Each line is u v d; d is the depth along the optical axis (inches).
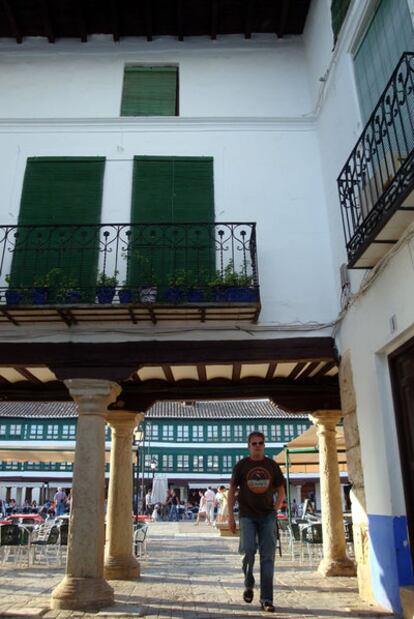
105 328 270.5
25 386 340.2
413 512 207.0
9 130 312.2
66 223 290.7
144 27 341.7
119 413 333.4
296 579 306.2
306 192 302.0
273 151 310.3
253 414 1189.7
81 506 238.8
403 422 215.8
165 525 848.3
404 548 206.4
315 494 1158.3
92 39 346.9
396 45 218.7
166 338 270.5
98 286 260.2
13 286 274.8
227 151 309.6
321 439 344.8
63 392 339.6
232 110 324.8
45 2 319.9
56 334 269.9
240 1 327.9
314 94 321.7
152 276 266.4
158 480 1039.6
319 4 314.2
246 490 216.1
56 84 331.3
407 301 195.6
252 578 213.6
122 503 323.6
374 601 227.0
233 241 285.4
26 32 342.6
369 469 234.1
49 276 263.3
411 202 174.9
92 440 251.0
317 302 280.8
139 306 249.9
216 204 297.9
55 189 297.6
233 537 614.5
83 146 309.3
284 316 277.6
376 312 225.1
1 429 1107.9
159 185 299.0
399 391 219.1
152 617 206.7
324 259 288.7
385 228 192.7
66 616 207.8
